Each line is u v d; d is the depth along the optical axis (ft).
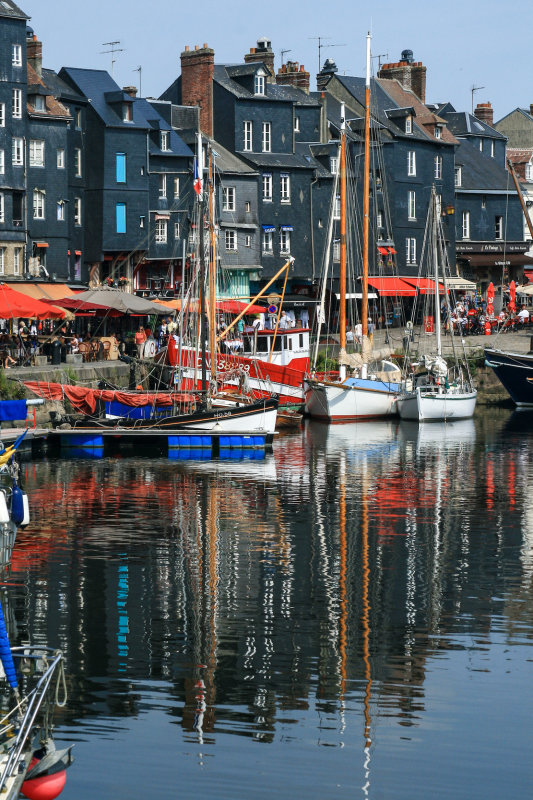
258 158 301.63
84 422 190.80
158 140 286.66
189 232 285.23
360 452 193.88
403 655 89.20
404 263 332.60
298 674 85.30
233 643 91.56
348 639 92.73
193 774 69.62
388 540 126.11
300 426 230.68
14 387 187.83
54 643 91.04
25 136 254.27
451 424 236.63
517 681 83.92
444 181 347.97
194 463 179.01
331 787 68.23
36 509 140.26
